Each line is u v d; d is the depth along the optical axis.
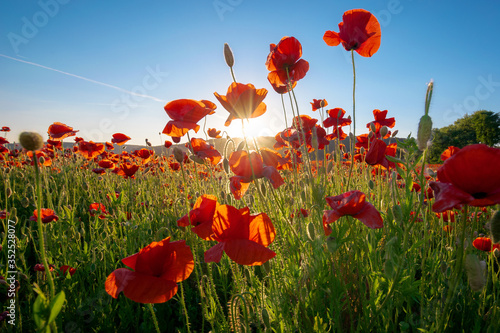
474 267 0.21
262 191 0.39
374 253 0.41
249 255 0.27
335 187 0.56
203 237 0.31
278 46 0.47
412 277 0.39
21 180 1.24
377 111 0.70
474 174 0.20
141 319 0.51
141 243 0.63
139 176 1.29
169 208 0.86
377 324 0.36
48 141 1.34
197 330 0.48
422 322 0.33
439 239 0.56
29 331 0.43
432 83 0.24
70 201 1.02
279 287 0.40
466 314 0.40
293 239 0.44
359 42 0.45
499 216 0.21
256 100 0.38
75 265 0.55
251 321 0.36
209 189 0.73
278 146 0.68
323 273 0.37
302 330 0.35
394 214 0.30
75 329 0.43
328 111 0.68
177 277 0.25
